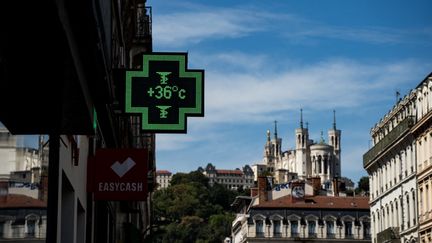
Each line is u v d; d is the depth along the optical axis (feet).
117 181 71.46
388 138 269.23
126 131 129.70
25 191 42.06
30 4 33.17
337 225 382.01
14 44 35.96
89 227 77.87
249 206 407.03
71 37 40.04
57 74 39.58
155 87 65.10
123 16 118.11
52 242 51.49
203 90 65.41
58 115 43.91
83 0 38.14
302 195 388.37
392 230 264.31
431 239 233.76
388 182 275.39
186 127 65.05
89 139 75.87
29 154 43.19
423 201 241.35
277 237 379.55
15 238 39.50
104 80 50.16
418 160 245.24
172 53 65.62
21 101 40.34
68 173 59.82
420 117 244.63
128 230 124.67
